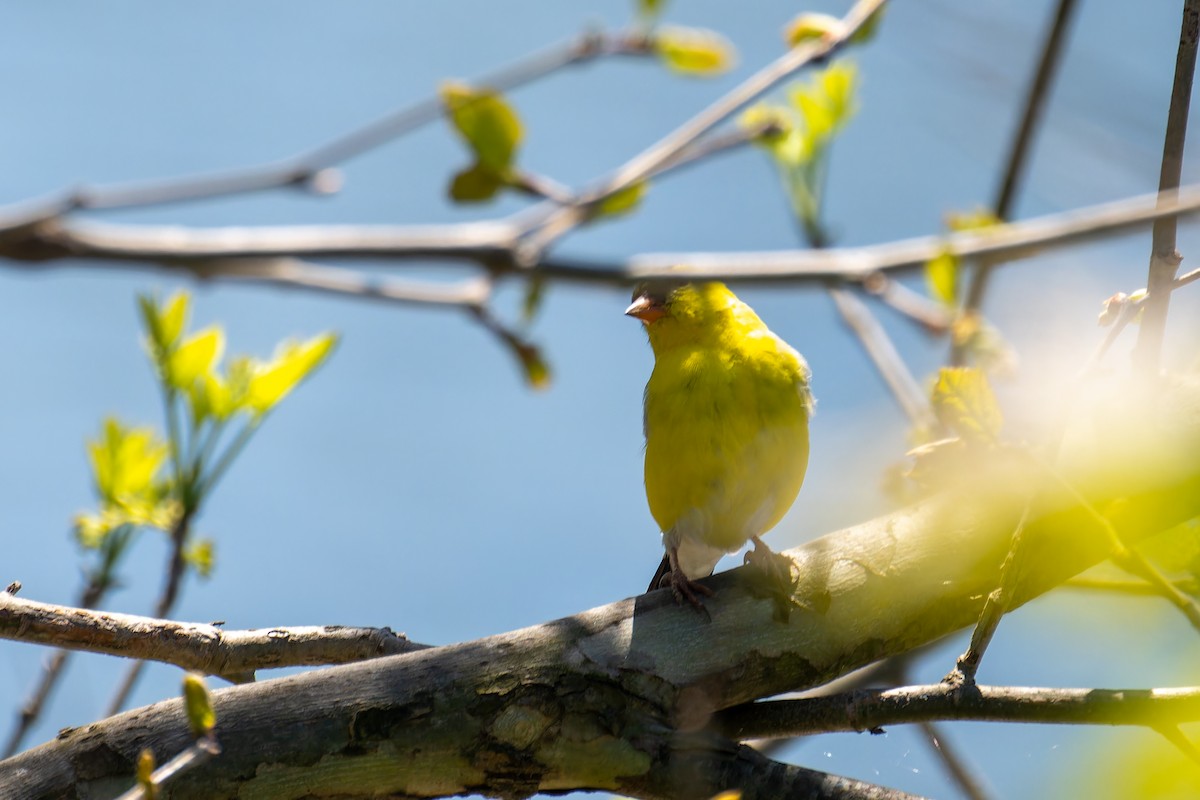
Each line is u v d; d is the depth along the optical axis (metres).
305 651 5.88
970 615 5.87
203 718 5.65
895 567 5.87
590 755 5.85
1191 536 5.88
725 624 5.86
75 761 5.84
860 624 5.87
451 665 5.86
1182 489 5.87
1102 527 5.86
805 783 5.84
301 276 5.90
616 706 5.85
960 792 5.96
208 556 5.96
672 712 5.86
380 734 5.85
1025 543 5.85
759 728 5.86
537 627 5.86
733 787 5.84
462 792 5.86
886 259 5.88
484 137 5.93
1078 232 5.86
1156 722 5.83
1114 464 5.87
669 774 5.85
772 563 5.87
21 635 5.86
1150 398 5.87
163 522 5.96
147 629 5.87
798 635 5.86
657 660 5.86
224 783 5.84
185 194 5.86
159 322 5.96
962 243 5.89
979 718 5.84
